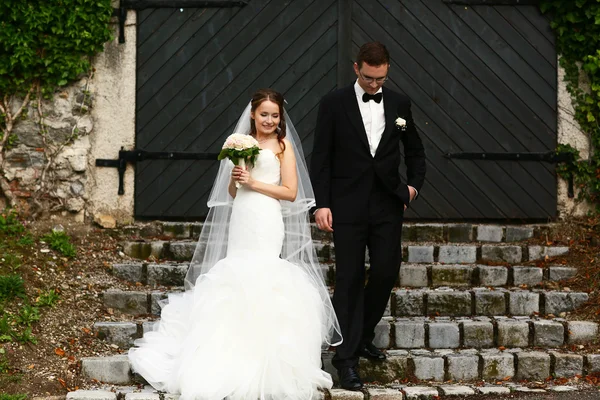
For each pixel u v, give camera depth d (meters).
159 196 11.32
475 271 9.76
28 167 11.12
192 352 7.23
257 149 7.62
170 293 9.11
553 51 11.39
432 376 8.03
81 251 10.32
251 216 7.74
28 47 10.92
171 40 11.36
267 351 7.20
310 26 11.41
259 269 7.43
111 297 9.05
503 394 7.52
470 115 11.38
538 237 10.92
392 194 7.66
